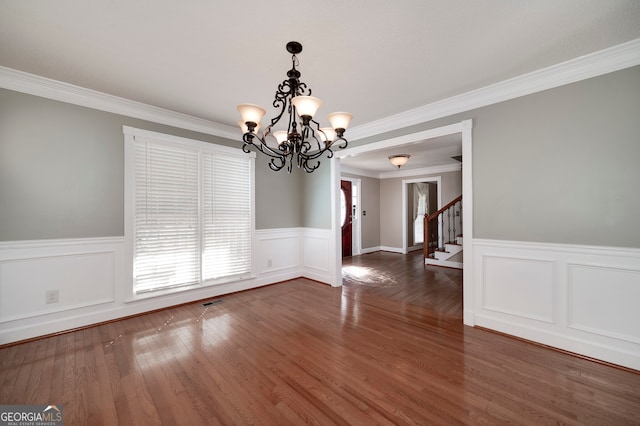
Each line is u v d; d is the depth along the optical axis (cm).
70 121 268
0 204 237
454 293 391
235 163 395
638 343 198
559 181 231
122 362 211
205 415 156
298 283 445
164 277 328
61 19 171
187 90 271
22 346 236
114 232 293
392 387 181
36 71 236
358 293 391
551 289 235
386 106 310
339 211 434
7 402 166
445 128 298
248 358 217
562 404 164
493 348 232
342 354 223
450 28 180
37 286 252
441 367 204
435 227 855
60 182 263
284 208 458
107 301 288
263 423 150
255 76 244
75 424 149
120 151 296
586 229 220
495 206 265
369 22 174
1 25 176
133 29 181
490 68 231
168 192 331
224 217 382
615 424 149
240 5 159
